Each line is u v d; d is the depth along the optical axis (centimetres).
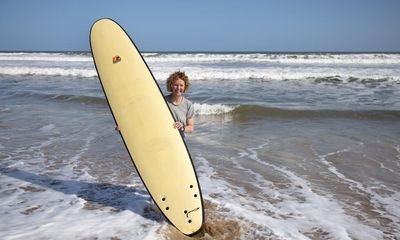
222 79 1900
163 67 2372
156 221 379
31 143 731
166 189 382
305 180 541
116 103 413
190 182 384
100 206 420
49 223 370
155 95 409
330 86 1647
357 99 1289
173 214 370
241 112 1054
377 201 466
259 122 966
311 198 471
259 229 366
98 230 355
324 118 1004
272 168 596
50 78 1972
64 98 1302
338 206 447
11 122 927
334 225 394
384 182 535
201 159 644
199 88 1580
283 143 753
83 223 370
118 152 675
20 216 389
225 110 1062
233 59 3028
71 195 456
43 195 455
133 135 402
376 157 657
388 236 373
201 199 377
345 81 1805
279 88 1583
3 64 2689
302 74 1895
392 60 2772
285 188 505
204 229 373
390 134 824
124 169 575
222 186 507
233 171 578
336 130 866
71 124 916
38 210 407
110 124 921
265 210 428
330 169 593
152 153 395
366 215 423
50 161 613
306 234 371
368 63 2783
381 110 1035
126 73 421
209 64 2698
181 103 405
